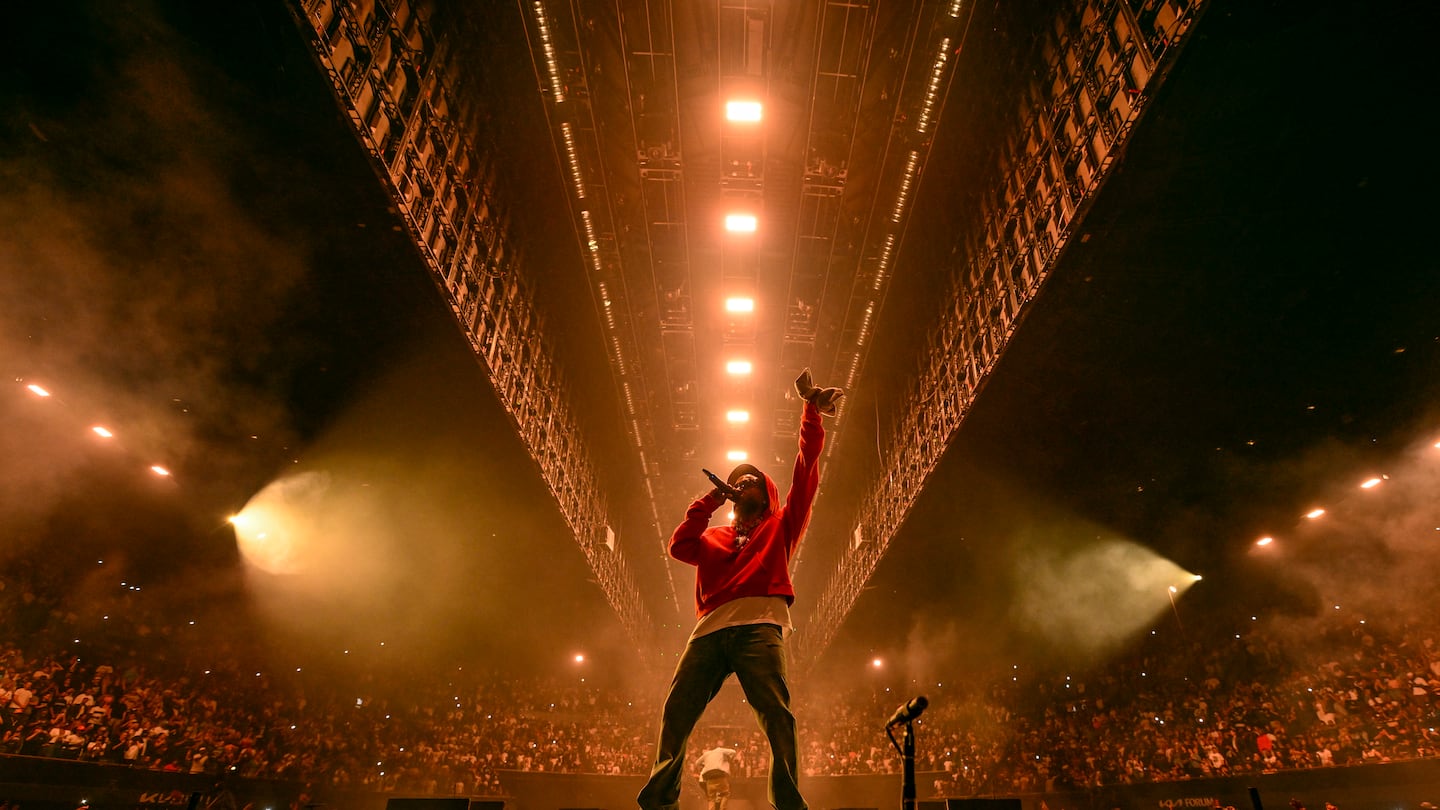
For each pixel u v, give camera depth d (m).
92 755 16.55
